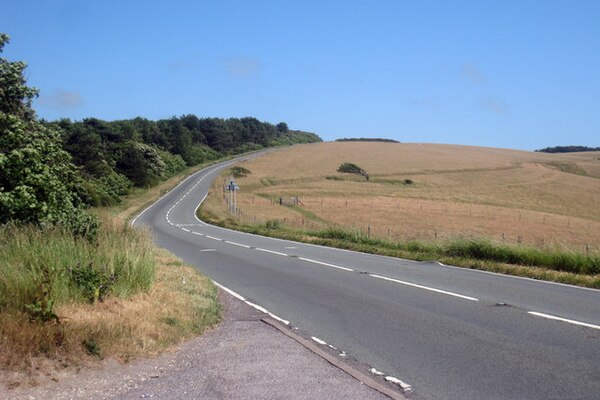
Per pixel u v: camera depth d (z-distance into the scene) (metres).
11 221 9.71
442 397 5.45
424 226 50.16
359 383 5.74
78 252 8.67
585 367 6.34
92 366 5.87
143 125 129.38
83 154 70.31
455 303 10.31
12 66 12.13
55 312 6.63
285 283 13.04
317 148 145.12
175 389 5.55
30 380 5.35
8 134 10.58
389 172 100.88
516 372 6.19
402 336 7.87
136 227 16.88
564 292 11.49
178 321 7.81
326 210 61.62
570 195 82.62
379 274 14.41
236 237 29.64
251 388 5.57
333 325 8.61
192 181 95.56
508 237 43.44
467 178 97.06
